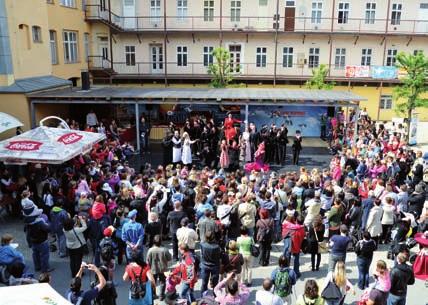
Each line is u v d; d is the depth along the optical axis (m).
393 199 11.64
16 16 20.69
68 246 9.55
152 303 7.91
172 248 11.53
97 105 26.30
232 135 19.97
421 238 9.38
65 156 12.91
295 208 11.19
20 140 13.56
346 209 11.74
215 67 31.52
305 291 6.93
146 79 34.28
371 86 33.84
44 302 4.38
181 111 27.00
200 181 12.70
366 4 33.44
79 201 11.35
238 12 33.88
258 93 22.70
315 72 31.86
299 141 20.14
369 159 16.44
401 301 7.83
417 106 26.42
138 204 11.23
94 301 7.18
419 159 16.86
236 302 7.24
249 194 11.06
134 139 24.86
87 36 31.98
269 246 10.69
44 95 20.62
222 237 10.30
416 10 33.56
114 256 10.26
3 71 20.08
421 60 25.83
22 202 10.02
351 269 10.64
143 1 33.91
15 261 7.89
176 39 34.53
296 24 33.81
